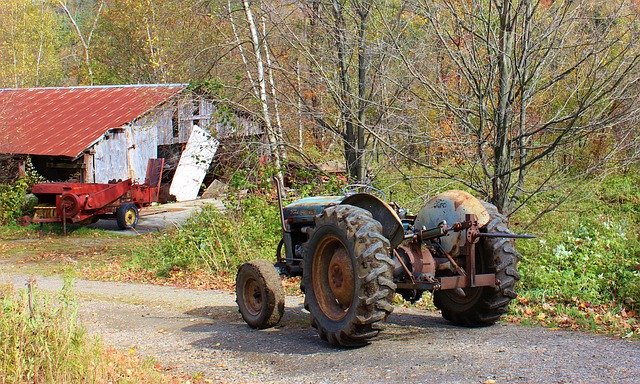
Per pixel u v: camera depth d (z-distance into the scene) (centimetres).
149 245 1942
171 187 3291
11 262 2009
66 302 821
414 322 980
